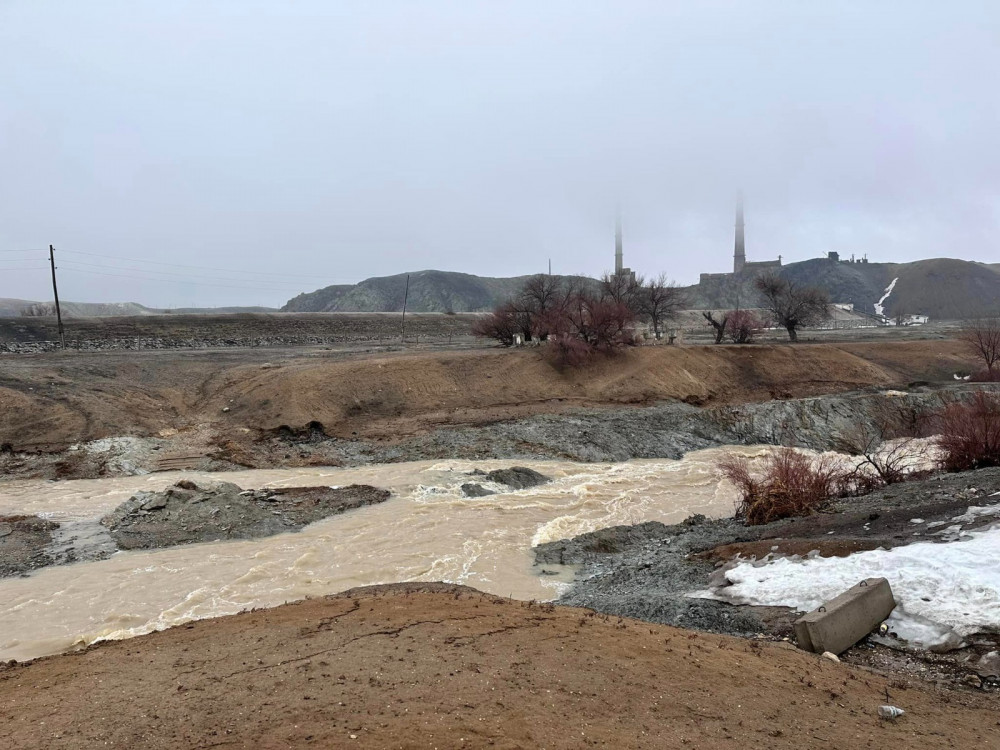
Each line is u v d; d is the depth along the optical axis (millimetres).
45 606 16203
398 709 6762
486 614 10875
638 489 28594
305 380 39781
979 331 57625
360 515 24188
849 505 18391
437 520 23516
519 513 24578
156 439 33500
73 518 23484
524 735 6203
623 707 7066
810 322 90750
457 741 6027
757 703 7430
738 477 22062
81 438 32062
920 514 14938
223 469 31000
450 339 77250
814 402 42375
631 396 45469
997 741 6859
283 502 25109
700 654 9008
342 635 9633
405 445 34938
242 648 9273
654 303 72500
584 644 9141
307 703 6977
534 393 45625
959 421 22656
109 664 8898
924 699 8039
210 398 39094
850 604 10141
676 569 15617
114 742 6195
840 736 6727
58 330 60844
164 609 16062
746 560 14594
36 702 7422
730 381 49844
